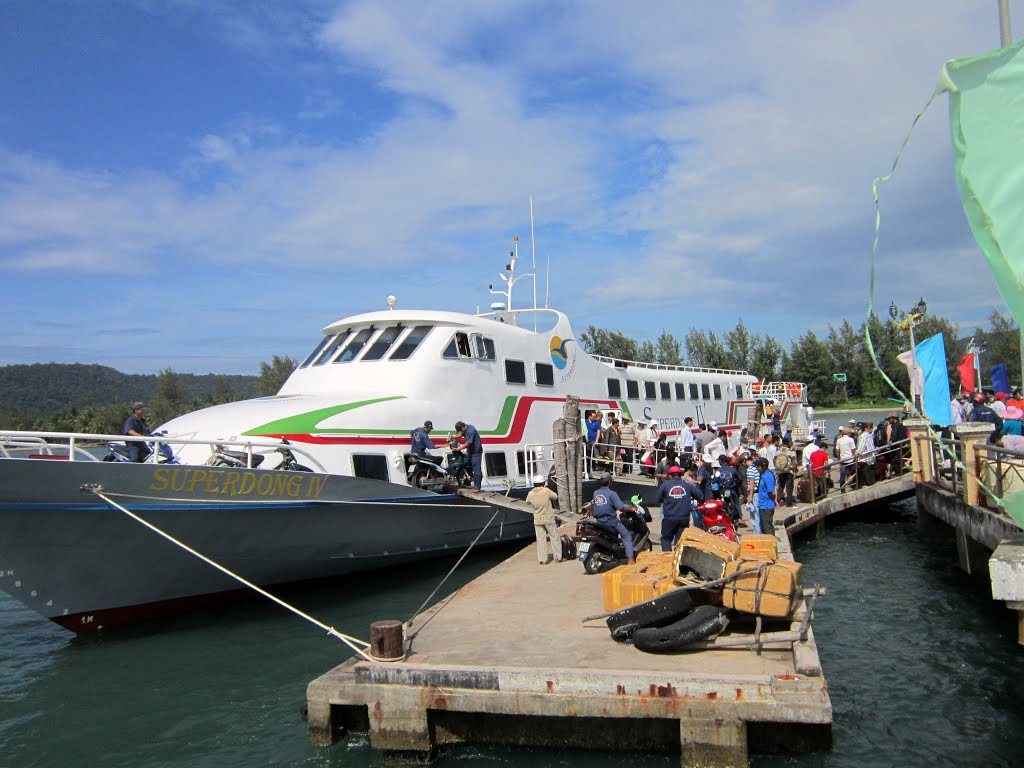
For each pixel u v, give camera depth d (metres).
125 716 9.24
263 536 11.73
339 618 12.52
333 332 16.84
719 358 80.56
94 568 10.75
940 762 7.61
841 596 14.04
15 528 9.88
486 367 16.47
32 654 11.72
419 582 14.59
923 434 18.62
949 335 72.56
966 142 5.41
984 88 5.36
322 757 7.91
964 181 5.43
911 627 12.05
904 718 8.70
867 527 21.75
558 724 7.85
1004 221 5.37
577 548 12.77
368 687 7.88
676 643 7.98
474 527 14.89
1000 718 8.65
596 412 19.06
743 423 30.09
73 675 10.38
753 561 8.61
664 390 24.66
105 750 8.46
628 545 12.17
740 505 17.62
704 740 7.11
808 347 83.81
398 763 7.75
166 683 10.13
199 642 11.49
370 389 15.06
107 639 11.52
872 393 77.19
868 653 10.94
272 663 10.74
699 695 7.14
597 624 9.38
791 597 8.13
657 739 7.70
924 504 18.69
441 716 7.97
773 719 6.95
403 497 13.09
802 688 6.99
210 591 12.05
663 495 11.98
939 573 15.44
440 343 15.59
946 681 9.79
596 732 7.79
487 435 16.08
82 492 10.04
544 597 10.84
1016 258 5.34
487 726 7.97
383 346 15.66
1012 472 11.80
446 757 7.80
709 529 12.16
